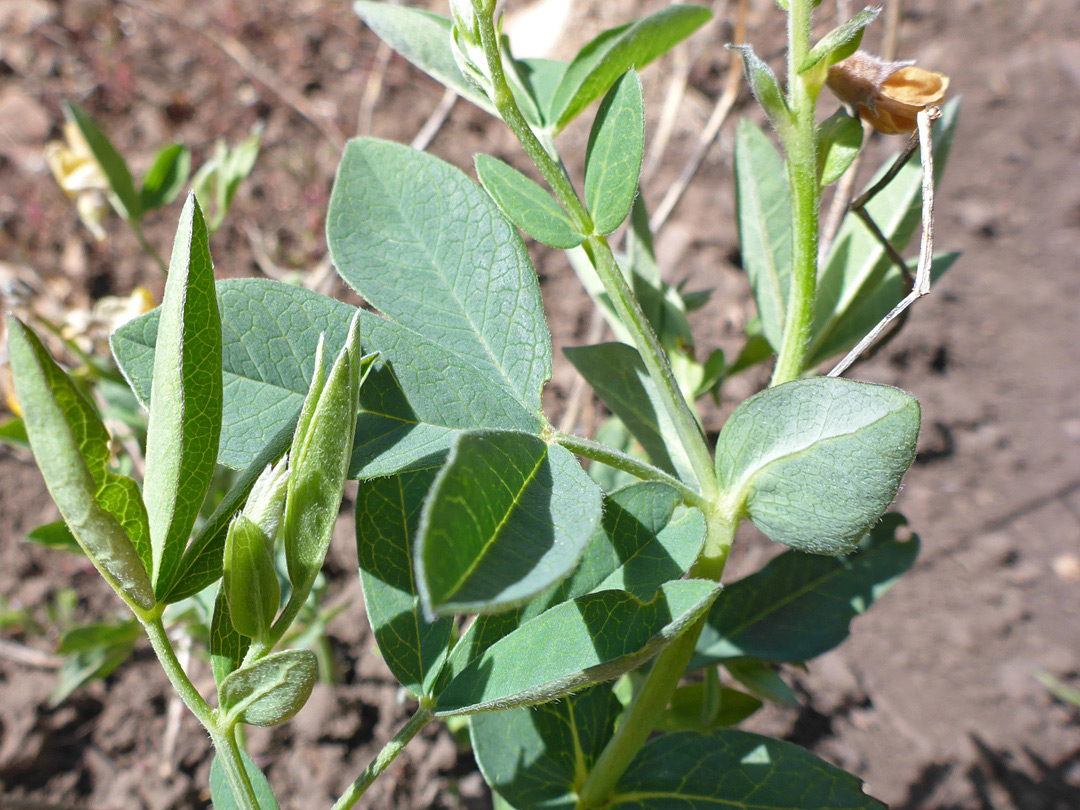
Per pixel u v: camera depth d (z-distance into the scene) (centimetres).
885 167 22
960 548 40
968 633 37
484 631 17
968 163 53
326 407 13
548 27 54
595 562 16
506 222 18
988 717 35
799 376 18
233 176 32
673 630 14
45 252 48
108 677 36
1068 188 51
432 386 16
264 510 14
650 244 25
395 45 20
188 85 55
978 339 47
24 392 12
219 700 14
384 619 18
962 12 59
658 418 20
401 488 18
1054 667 36
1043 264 49
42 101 53
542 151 16
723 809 19
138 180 50
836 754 34
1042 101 55
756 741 20
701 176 50
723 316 46
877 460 15
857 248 23
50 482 12
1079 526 41
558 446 15
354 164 18
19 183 50
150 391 15
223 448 15
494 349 17
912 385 46
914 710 35
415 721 16
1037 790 33
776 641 23
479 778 34
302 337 16
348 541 39
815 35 34
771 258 23
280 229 50
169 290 14
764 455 16
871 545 24
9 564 39
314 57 57
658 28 19
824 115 45
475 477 12
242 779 14
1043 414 44
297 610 14
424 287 18
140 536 14
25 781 34
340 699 34
